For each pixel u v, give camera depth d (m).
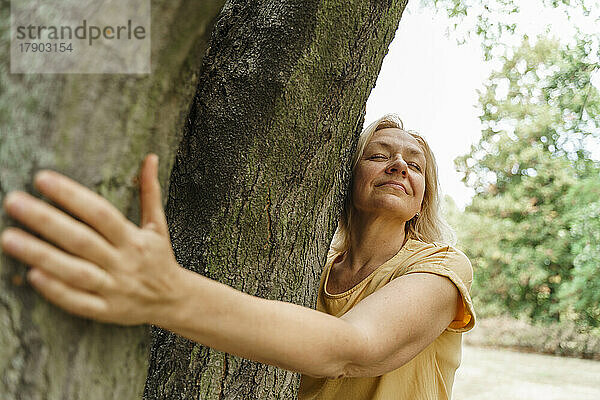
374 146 1.81
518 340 12.62
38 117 0.79
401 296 1.31
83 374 0.84
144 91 0.87
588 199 11.55
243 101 1.43
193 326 0.85
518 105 14.16
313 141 1.51
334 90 1.51
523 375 9.48
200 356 1.42
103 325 0.87
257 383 1.47
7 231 0.73
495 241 13.30
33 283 0.73
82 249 0.73
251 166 1.44
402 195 1.76
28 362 0.79
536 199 13.20
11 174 0.78
